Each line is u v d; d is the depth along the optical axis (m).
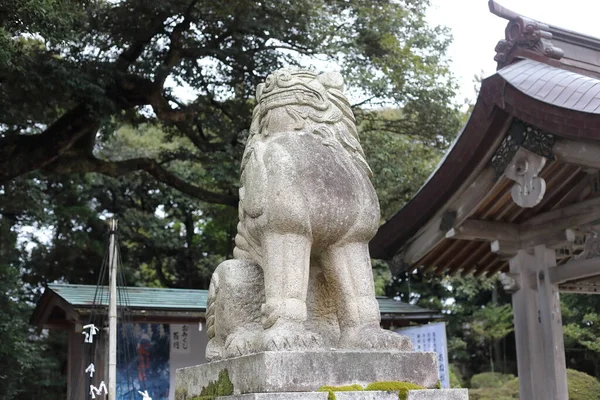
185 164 17.55
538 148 6.62
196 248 18.77
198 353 10.16
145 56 13.09
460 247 8.52
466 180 7.45
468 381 18.33
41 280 17.53
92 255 17.53
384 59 13.48
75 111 12.19
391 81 13.34
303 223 3.26
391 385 3.04
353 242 3.42
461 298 18.88
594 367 16.81
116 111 12.21
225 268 3.62
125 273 17.23
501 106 6.75
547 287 7.55
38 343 16.33
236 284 3.52
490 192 7.32
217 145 13.82
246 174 3.50
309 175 3.33
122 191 18.34
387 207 14.69
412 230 8.15
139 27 12.36
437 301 18.64
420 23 14.05
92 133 12.90
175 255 18.89
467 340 19.03
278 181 3.30
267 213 3.29
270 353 2.91
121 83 12.20
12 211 15.03
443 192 7.61
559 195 7.66
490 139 7.04
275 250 3.27
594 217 7.15
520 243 7.94
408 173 14.39
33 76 10.59
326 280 3.49
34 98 11.30
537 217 7.77
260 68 12.85
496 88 6.80
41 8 8.72
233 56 12.66
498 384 16.81
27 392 16.03
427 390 3.09
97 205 18.22
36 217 14.79
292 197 3.27
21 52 9.74
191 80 13.12
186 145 18.34
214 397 3.18
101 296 9.51
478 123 7.02
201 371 3.48
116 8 11.95
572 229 7.36
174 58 12.64
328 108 3.60
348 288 3.36
